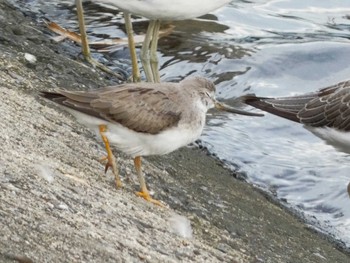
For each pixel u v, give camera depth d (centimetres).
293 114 1336
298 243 1168
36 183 916
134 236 916
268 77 1756
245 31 1906
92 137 1159
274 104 1343
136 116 992
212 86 1060
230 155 1458
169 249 930
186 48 1806
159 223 988
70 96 984
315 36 1914
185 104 1023
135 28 1853
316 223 1315
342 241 1269
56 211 878
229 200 1224
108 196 987
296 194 1402
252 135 1544
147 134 1002
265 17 1983
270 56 1805
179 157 1320
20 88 1245
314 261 1120
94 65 1633
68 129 1142
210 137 1499
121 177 1088
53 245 806
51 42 1636
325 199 1398
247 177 1407
